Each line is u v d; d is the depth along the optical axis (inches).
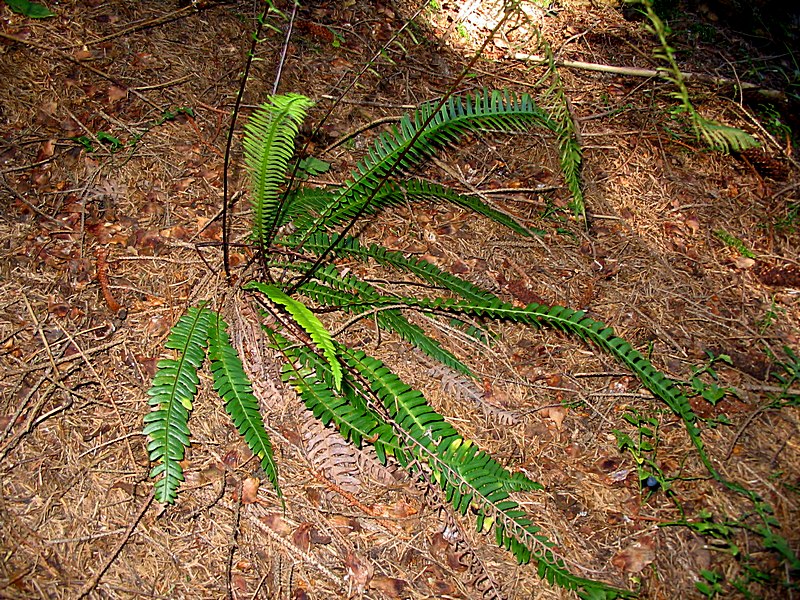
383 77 36.8
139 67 33.0
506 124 29.3
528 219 32.7
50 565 21.0
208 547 22.3
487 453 25.6
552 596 23.0
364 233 30.7
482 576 22.9
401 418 24.0
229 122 32.4
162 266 27.5
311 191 29.0
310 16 38.3
